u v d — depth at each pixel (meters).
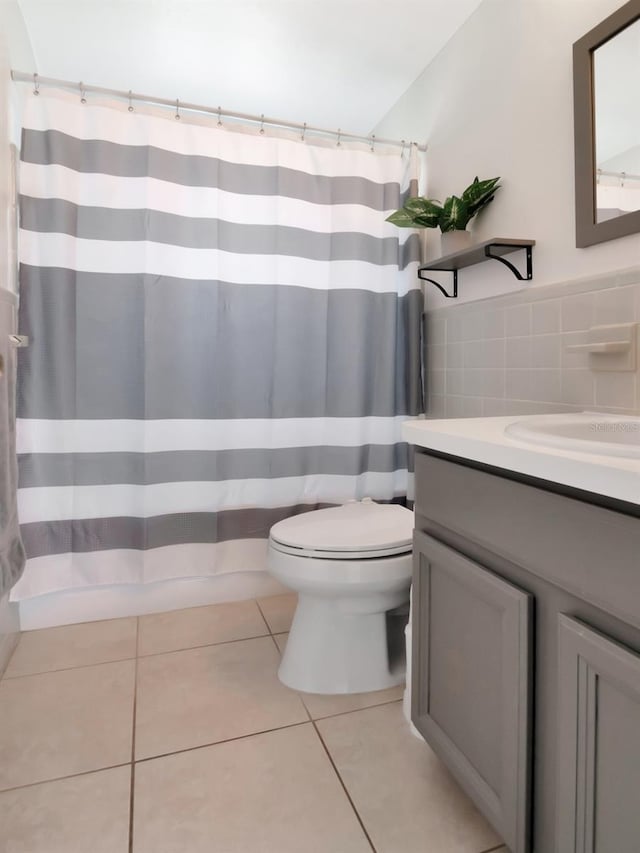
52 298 1.67
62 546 1.77
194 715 1.36
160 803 1.08
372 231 2.02
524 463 0.78
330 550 1.38
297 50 1.93
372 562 1.38
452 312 1.91
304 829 1.02
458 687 0.99
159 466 1.83
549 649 0.78
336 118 2.41
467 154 1.79
